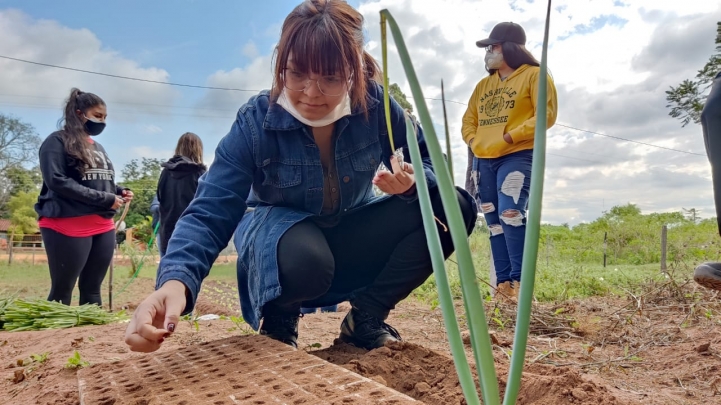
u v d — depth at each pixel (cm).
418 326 292
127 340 122
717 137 172
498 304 307
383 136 198
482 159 352
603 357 217
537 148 66
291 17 163
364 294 204
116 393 134
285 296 178
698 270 187
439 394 145
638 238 1382
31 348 267
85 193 354
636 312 302
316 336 262
